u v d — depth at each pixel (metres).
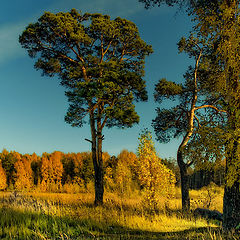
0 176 47.44
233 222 6.21
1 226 6.83
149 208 11.09
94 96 14.04
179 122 16.44
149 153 12.05
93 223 8.20
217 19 7.02
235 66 6.49
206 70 13.37
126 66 17.28
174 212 11.38
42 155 58.00
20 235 6.29
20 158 55.06
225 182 6.55
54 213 9.02
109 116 14.43
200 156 6.55
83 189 39.56
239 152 5.87
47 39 16.00
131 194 25.41
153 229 7.71
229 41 6.72
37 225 7.26
